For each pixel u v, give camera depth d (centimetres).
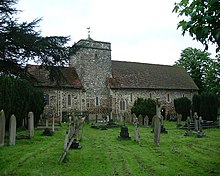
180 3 491
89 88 3378
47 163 809
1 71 2211
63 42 2308
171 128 2144
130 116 2691
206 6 469
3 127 1088
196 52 4919
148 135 1608
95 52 3503
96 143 1266
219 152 1005
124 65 3928
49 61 2362
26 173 695
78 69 3434
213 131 1894
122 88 3500
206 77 4356
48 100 3059
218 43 456
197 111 2783
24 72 2305
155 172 709
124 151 1034
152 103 2520
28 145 1147
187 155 945
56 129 1941
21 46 2075
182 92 4019
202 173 697
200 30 469
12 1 2012
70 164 801
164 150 1055
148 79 3834
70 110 3178
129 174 689
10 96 1421
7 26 1989
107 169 743
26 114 1616
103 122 2508
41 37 2147
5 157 888
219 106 3031
